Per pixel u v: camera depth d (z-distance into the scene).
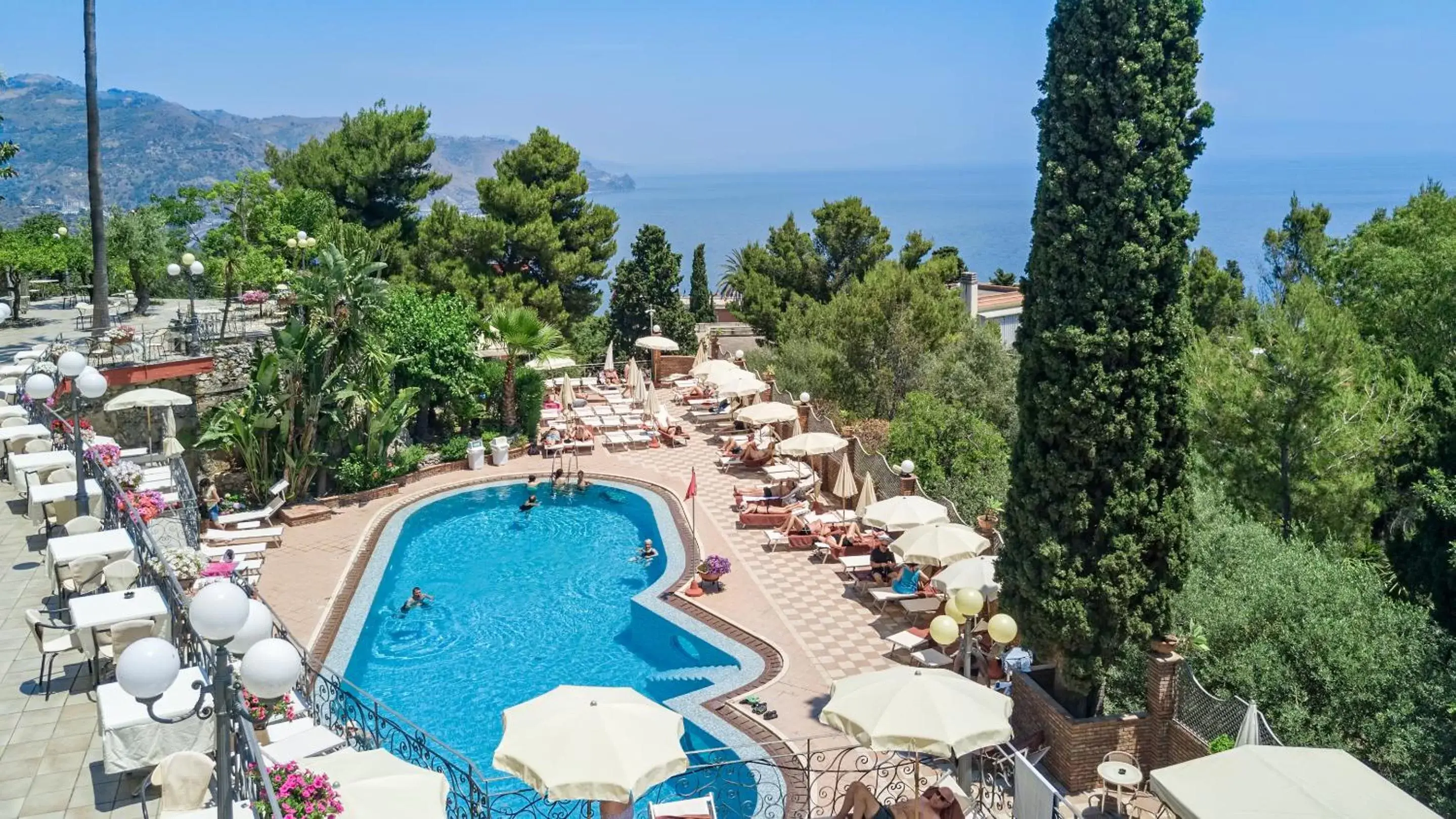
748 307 57.88
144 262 38.31
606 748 11.19
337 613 20.81
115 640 12.21
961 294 57.69
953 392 37.97
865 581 22.30
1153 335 14.88
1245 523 20.05
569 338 48.41
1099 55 14.38
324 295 27.02
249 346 29.75
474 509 29.03
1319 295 25.50
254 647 7.41
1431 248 33.28
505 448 32.69
